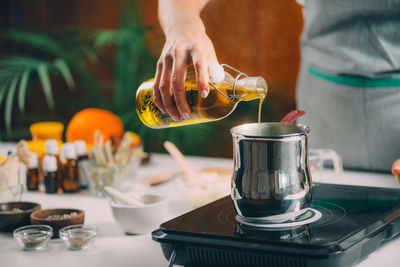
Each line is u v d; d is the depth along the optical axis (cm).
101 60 362
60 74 371
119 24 356
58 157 171
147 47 338
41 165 175
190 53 105
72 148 160
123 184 155
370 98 164
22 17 378
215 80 100
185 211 134
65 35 367
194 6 130
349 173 167
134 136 195
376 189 116
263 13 322
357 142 169
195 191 129
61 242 116
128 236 118
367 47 161
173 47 108
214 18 328
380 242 95
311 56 175
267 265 83
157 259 103
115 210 118
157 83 111
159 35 336
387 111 162
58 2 369
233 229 90
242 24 327
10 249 112
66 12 368
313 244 80
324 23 168
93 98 352
